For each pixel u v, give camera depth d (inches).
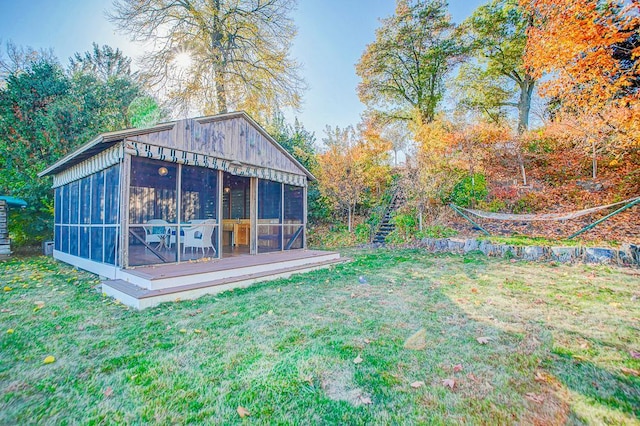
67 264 328.5
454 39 722.2
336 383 93.9
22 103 490.0
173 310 164.2
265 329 136.4
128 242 223.9
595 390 89.4
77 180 309.4
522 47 676.1
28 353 114.5
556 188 430.3
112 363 106.8
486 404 83.4
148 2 501.4
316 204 549.0
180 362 107.3
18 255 415.5
